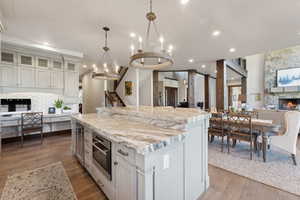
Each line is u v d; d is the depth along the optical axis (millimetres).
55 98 5043
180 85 12242
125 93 7805
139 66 2537
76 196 1900
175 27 3119
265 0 2234
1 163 2850
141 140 1295
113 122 2264
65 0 2258
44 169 2611
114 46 4316
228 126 3404
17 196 1891
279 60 7801
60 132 5230
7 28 3203
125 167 1420
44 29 3258
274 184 2152
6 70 3945
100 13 2617
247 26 3059
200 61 6066
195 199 1821
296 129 2725
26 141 4344
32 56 4359
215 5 2363
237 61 7883
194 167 1799
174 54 5059
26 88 4254
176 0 2248
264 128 2852
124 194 1449
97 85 7922
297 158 3055
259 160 2963
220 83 5762
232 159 3018
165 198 1380
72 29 3246
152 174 1242
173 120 1742
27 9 2484
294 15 2633
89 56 5449
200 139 1919
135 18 2779
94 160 2139
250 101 8875
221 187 2104
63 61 4938
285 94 7660
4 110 4102
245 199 1849
